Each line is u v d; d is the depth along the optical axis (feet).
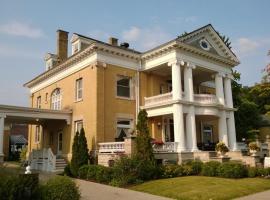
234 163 64.80
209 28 92.84
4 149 154.30
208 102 86.99
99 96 79.46
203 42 92.38
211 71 94.38
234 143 92.79
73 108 89.20
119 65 85.92
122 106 84.53
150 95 91.97
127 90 87.97
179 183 53.57
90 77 82.79
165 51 84.58
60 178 38.04
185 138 84.84
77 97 89.10
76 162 68.74
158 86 94.79
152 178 59.57
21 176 35.96
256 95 156.97
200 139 105.70
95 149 75.97
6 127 156.46
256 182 56.13
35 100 115.85
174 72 82.07
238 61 98.58
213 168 64.13
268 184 55.77
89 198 43.29
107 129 79.71
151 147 63.41
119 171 57.06
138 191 50.29
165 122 94.12
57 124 96.37
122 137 78.84
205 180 56.29
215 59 92.79
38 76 110.01
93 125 78.43
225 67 97.14
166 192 47.62
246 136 132.26
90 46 80.89
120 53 85.20
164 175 61.46
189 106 83.20
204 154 77.30
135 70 89.76
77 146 70.38
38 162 85.30
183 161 74.33
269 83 115.75
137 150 63.21
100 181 59.62
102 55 82.17
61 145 94.27
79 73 88.43
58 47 113.39
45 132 103.76
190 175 65.36
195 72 95.81
